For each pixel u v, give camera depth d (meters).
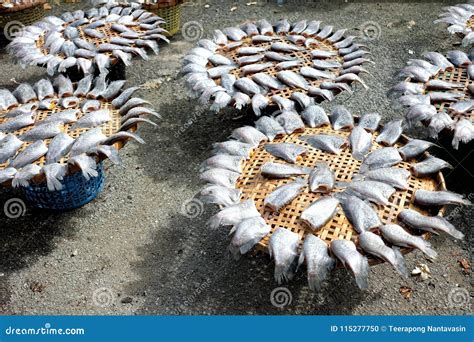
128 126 4.00
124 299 3.82
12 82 6.52
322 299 3.75
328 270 2.93
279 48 5.12
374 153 3.72
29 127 4.19
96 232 4.37
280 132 4.09
